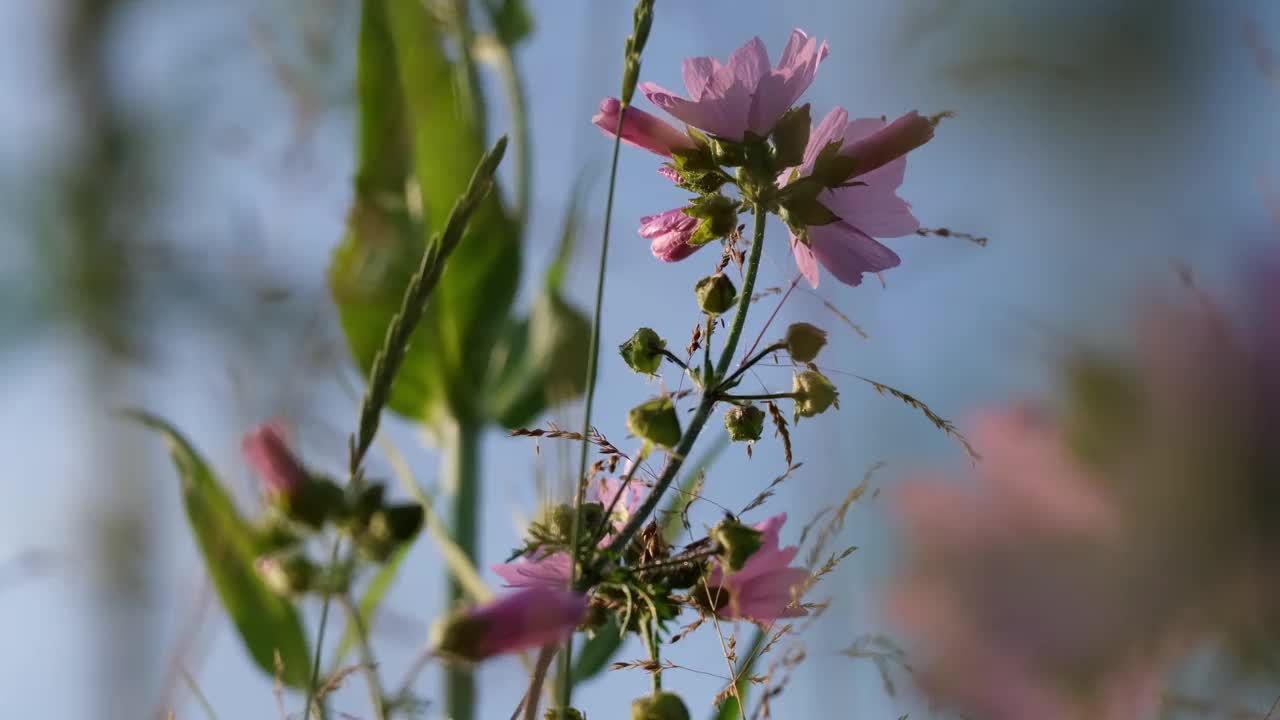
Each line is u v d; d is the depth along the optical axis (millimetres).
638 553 963
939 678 820
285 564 943
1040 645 816
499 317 1137
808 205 958
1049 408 825
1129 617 815
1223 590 813
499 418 1137
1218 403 817
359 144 1091
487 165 927
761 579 952
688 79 974
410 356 1133
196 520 1003
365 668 922
